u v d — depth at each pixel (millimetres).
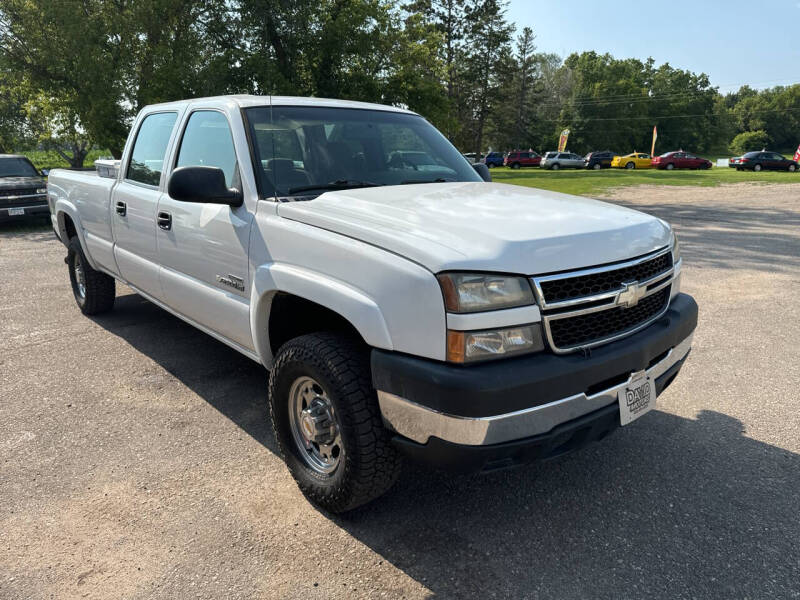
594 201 3111
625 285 2396
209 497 2830
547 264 2211
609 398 2365
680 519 2658
